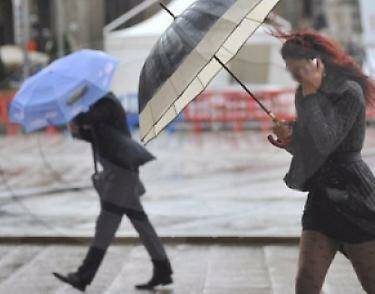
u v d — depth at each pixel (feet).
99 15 330.54
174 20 41.60
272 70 187.52
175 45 38.63
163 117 39.65
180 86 37.47
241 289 66.59
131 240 82.74
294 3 399.24
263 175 130.72
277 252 80.84
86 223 94.43
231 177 130.62
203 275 71.92
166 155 164.14
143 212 66.03
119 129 64.64
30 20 328.29
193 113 211.20
